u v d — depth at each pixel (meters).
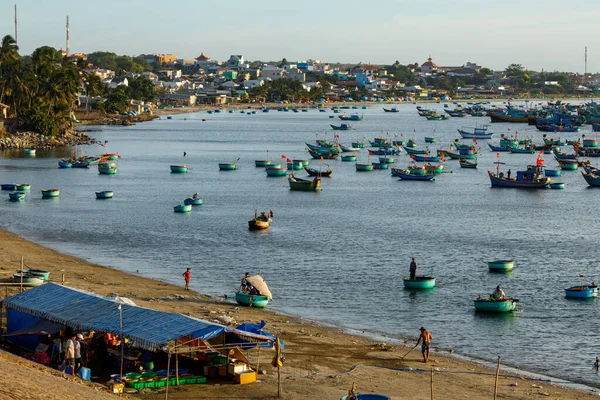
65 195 163.00
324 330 69.88
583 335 69.94
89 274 88.75
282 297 81.88
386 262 99.56
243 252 105.38
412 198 163.25
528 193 171.75
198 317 69.81
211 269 95.06
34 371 46.59
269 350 61.34
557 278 91.50
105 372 53.25
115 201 155.50
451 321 74.06
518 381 57.31
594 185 183.38
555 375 59.78
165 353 55.31
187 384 51.94
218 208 147.50
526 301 81.19
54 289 61.88
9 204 150.00
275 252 105.56
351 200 159.75
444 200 160.50
